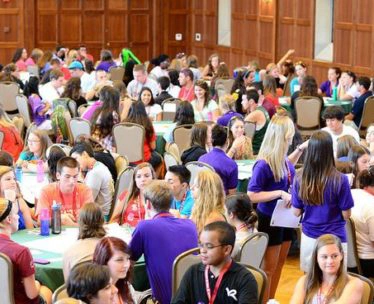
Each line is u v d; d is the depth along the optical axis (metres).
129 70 18.42
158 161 11.46
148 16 24.23
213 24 23.28
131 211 7.55
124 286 5.71
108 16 23.92
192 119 11.33
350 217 7.18
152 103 13.41
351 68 18.17
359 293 5.71
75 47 23.81
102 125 11.23
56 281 6.42
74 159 7.58
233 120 10.31
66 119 11.92
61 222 7.41
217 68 18.45
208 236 5.32
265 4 20.91
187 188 7.54
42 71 18.28
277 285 7.93
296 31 19.91
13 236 7.13
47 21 23.48
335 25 18.59
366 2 17.64
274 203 7.42
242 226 6.59
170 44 24.45
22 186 8.65
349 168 7.93
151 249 6.29
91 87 16.81
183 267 6.02
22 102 13.92
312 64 19.44
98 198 8.64
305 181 6.88
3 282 5.88
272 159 7.36
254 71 16.86
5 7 23.08
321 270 5.77
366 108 14.08
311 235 6.96
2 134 10.61
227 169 8.22
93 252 5.84
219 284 5.34
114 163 9.25
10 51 23.31
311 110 14.26
